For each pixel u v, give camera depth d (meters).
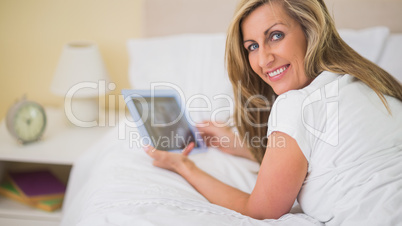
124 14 2.26
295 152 1.03
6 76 2.37
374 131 1.07
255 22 1.15
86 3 2.25
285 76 1.18
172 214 1.05
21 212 1.90
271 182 1.05
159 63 2.02
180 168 1.34
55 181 2.09
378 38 1.92
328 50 1.16
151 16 2.19
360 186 1.02
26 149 1.95
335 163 1.06
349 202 1.02
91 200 1.25
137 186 1.25
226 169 1.45
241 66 1.29
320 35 1.11
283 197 1.06
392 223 0.94
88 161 1.79
